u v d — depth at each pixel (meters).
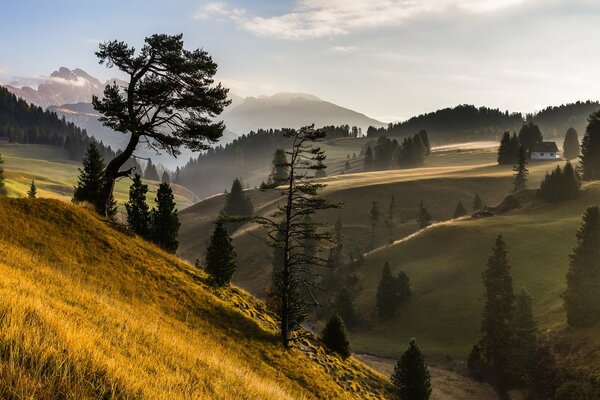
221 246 35.41
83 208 32.53
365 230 115.69
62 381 7.33
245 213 133.38
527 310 49.78
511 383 47.91
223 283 35.31
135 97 31.03
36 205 29.06
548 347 47.47
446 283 74.69
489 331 51.59
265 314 35.38
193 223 143.62
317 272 91.50
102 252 28.25
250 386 15.55
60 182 199.62
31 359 7.45
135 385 8.55
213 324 27.22
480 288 69.69
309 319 78.19
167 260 33.06
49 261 23.70
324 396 25.77
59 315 11.35
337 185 149.62
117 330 14.49
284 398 17.14
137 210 44.31
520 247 76.50
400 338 66.69
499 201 127.94
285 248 30.20
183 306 27.47
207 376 14.14
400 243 94.19
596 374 39.22
